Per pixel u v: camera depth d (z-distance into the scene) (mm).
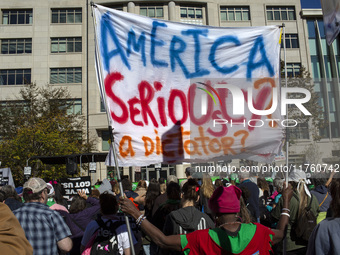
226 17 35500
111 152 3824
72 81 34281
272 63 4348
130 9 34125
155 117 4016
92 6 4012
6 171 10547
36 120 25547
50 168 22594
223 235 2348
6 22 35062
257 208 5812
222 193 2465
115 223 3852
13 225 1376
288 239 4023
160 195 5340
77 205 5297
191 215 3387
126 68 4047
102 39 4016
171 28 4238
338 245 2223
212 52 4266
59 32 34812
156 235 2416
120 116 3930
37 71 34188
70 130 26891
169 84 4117
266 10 35750
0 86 33875
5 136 25859
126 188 6945
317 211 4102
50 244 3445
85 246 3887
